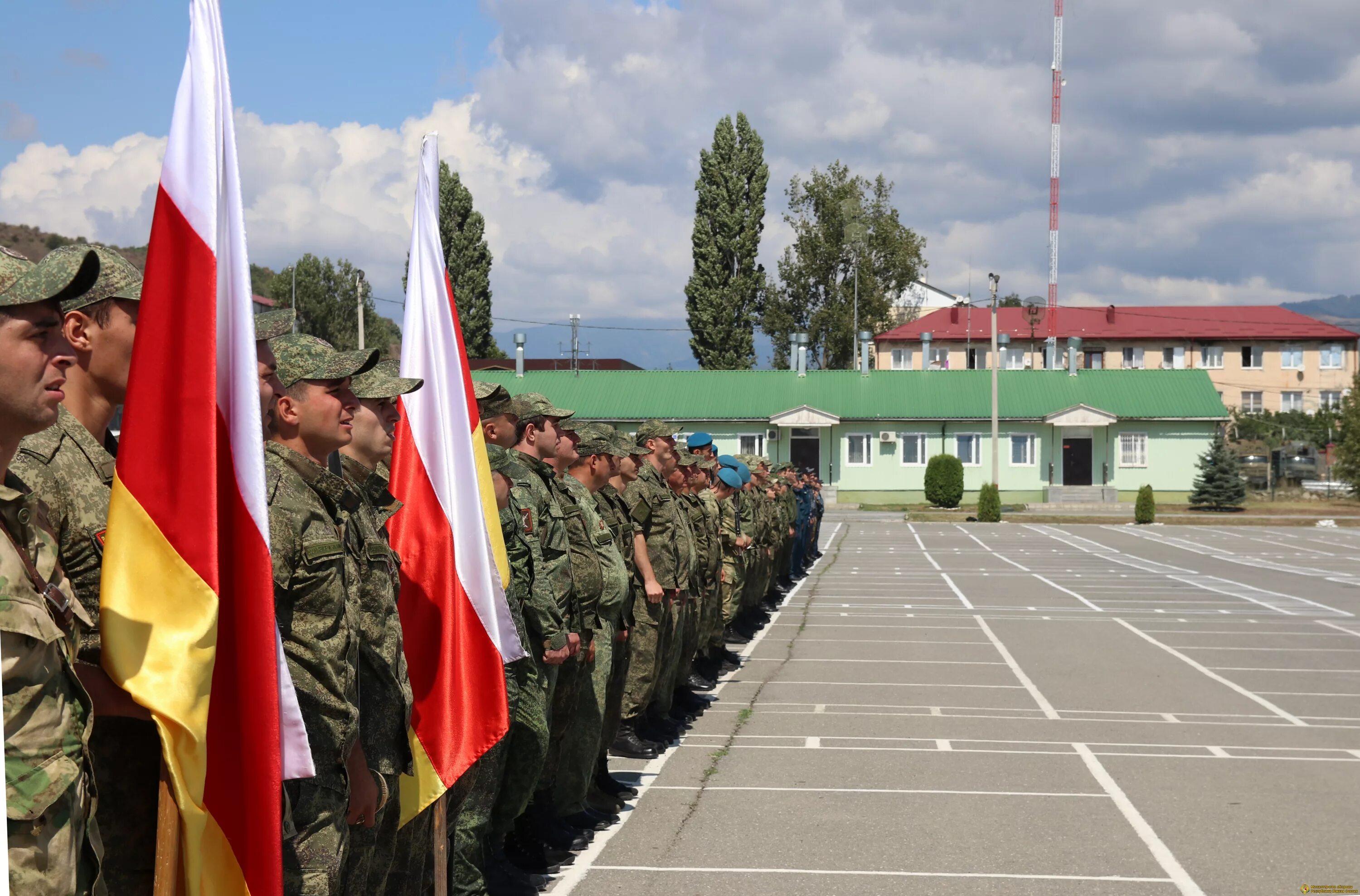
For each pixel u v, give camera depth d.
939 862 6.70
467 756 5.15
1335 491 59.72
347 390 4.34
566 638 6.29
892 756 9.34
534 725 6.14
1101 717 10.84
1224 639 16.14
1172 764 9.06
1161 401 54.38
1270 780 8.59
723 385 56.81
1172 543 36.22
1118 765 9.02
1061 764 9.07
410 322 5.63
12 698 2.48
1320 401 78.75
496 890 6.07
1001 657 14.42
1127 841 7.10
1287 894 6.19
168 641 3.14
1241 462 60.53
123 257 3.44
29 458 3.12
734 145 63.88
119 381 3.39
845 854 6.85
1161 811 7.75
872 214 78.25
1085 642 15.74
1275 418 74.38
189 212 3.35
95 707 3.11
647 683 8.96
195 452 3.25
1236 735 10.10
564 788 7.16
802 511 24.80
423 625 5.28
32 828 2.49
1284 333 78.88
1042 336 79.38
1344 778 8.64
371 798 4.14
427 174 5.82
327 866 3.82
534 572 6.19
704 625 11.88
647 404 55.59
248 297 3.50
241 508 3.41
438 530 5.37
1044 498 54.16
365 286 52.72
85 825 2.69
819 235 77.69
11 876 2.45
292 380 4.20
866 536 38.91
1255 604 20.44
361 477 4.72
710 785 8.43
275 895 3.29
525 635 6.07
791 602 20.52
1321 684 12.66
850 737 9.98
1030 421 53.72
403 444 5.52
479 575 5.34
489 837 6.26
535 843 6.60
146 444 3.21
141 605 3.14
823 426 54.34
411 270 5.73
